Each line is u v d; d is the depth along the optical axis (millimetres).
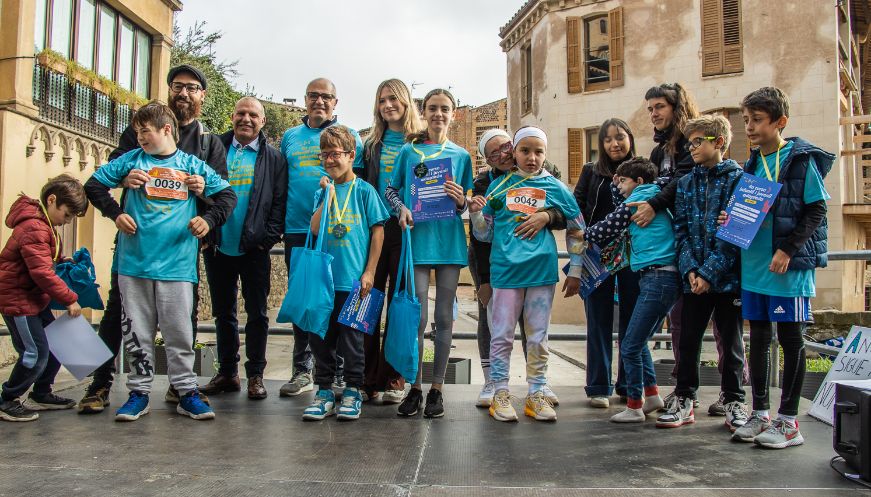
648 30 19422
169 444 3273
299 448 3234
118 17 13102
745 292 3484
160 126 3812
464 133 36938
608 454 3186
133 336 3791
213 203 3975
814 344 5055
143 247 3744
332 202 4008
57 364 4051
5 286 3654
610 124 4449
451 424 3783
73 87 11531
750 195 3387
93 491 2588
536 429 3680
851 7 19500
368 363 4453
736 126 18328
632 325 3865
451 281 4102
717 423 3855
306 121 4859
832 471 2934
